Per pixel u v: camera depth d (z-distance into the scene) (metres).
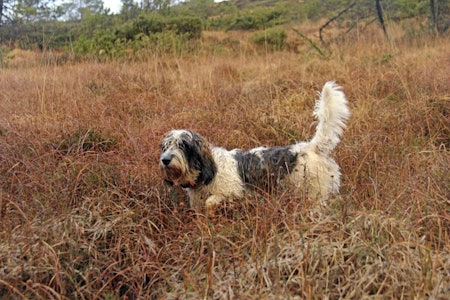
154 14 20.03
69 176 5.25
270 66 11.53
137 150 5.93
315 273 3.66
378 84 8.96
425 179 5.02
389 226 4.02
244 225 4.39
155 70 10.72
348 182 5.30
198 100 8.42
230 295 3.48
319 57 12.60
